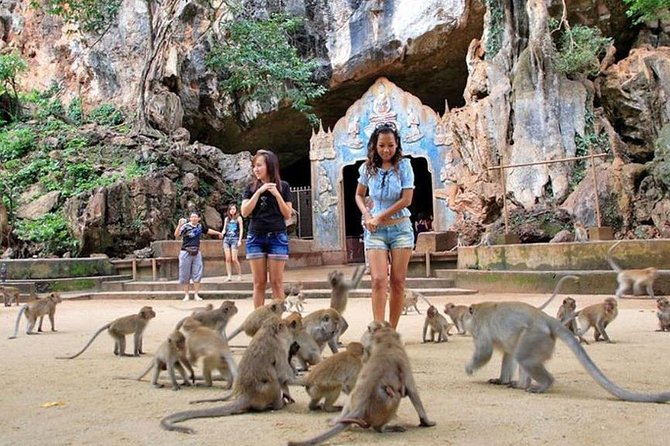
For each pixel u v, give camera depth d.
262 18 26.12
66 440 3.07
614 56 21.17
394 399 2.94
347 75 25.62
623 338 6.58
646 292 11.25
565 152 18.80
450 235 19.81
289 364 3.85
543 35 19.56
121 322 6.16
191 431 3.11
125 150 23.25
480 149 20.39
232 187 24.48
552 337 3.94
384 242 5.85
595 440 2.86
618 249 12.28
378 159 5.86
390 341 3.23
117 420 3.45
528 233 16.91
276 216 6.39
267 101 26.81
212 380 4.65
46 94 27.81
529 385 4.07
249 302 13.48
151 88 25.58
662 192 17.33
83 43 27.14
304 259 23.47
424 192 33.97
